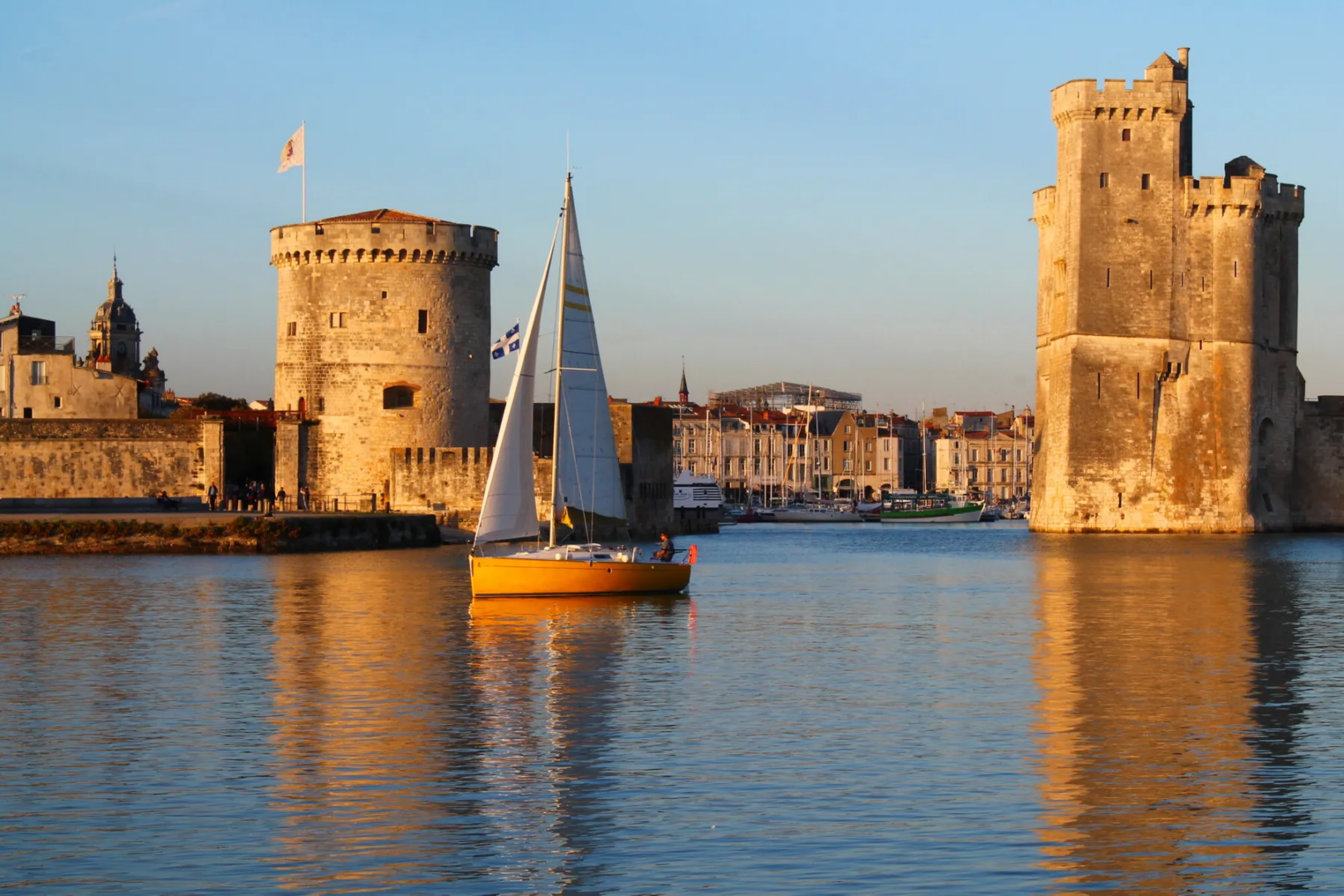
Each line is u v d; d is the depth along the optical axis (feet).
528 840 87.20
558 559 210.79
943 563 312.91
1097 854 84.79
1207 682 139.64
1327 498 465.47
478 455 357.20
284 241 380.99
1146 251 429.38
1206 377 433.07
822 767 104.22
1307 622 189.47
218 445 358.23
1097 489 432.66
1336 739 113.29
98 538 288.71
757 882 80.28
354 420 375.66
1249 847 86.17
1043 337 464.24
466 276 383.45
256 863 83.30
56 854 84.74
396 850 85.51
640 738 113.39
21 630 172.86
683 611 199.62
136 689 133.90
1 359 410.31
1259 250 437.58
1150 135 428.15
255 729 116.47
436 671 144.87
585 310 216.95
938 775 101.96
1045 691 134.41
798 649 161.89
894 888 79.46
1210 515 435.12
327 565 263.49
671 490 453.58
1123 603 215.92
